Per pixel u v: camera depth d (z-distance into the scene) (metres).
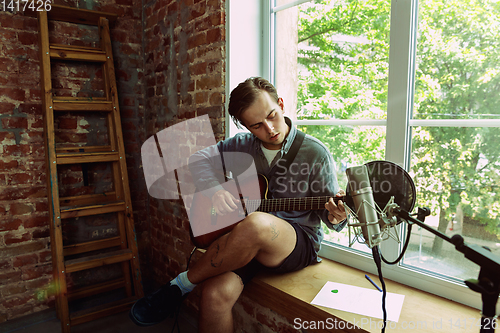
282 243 1.38
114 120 2.34
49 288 2.32
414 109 1.34
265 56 1.93
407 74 1.32
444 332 1.08
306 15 1.70
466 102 1.19
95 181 2.46
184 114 2.19
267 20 1.90
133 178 2.64
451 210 1.26
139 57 2.62
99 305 2.32
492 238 1.15
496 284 0.65
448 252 1.28
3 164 2.14
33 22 2.19
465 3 1.17
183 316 2.23
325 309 1.21
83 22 2.36
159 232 2.55
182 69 2.18
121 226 2.46
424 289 1.34
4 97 2.12
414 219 0.85
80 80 2.38
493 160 1.14
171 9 2.24
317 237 1.58
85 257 2.19
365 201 0.98
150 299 1.50
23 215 2.21
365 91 1.49
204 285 1.36
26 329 2.16
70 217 2.32
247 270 1.43
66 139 2.35
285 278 1.48
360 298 1.29
